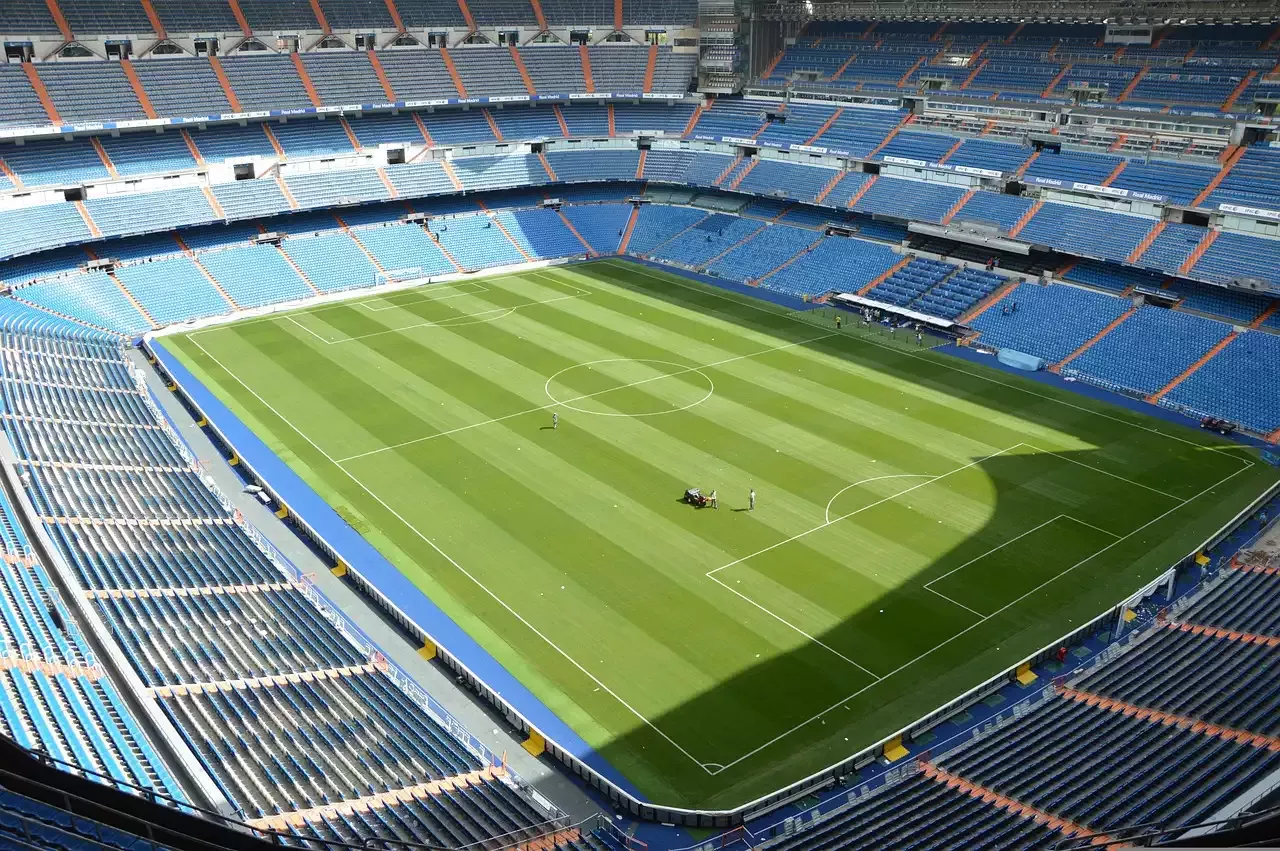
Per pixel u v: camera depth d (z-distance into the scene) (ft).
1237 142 270.46
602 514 181.27
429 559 167.94
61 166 296.92
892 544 172.35
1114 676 136.15
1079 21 313.32
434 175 356.79
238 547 169.07
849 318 293.23
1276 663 132.05
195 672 126.72
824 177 344.49
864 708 134.51
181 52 331.16
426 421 220.23
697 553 169.17
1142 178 277.44
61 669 107.04
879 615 153.28
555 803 120.26
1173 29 305.73
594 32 393.09
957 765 121.08
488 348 265.54
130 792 80.79
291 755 114.11
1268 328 241.14
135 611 137.49
